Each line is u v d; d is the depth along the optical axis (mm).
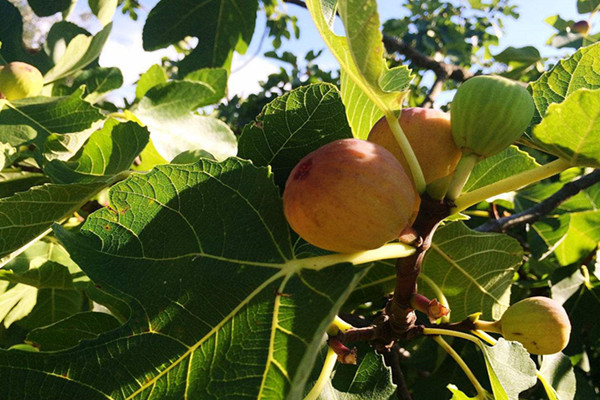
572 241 528
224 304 206
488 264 343
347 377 284
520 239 598
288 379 187
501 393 253
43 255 395
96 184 292
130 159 359
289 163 256
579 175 597
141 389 201
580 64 257
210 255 212
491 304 351
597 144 199
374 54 188
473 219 552
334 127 250
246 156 252
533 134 209
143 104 454
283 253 211
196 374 201
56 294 421
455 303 356
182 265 211
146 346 205
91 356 202
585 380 470
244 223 214
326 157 182
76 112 412
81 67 513
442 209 203
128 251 211
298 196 182
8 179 431
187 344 205
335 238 182
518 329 262
